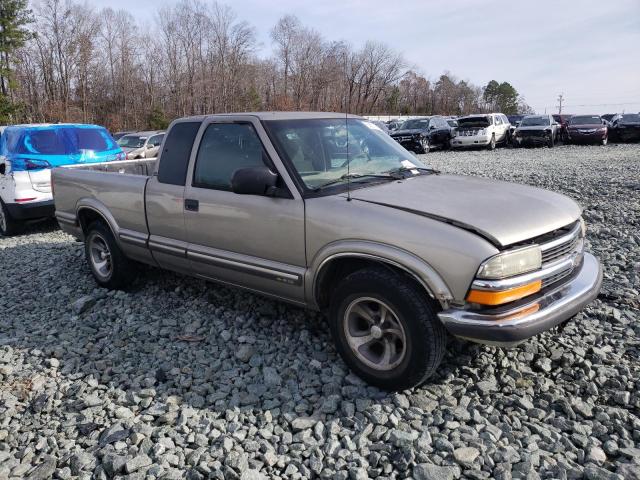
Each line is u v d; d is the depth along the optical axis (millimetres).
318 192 3699
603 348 3865
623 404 3225
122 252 5367
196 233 4426
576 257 3623
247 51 65188
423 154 24844
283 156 3846
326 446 2896
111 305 5230
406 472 2701
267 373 3658
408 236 3154
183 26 64125
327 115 4500
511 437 2932
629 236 6922
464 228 3094
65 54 59375
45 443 3078
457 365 3684
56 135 8867
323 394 3441
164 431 3113
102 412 3355
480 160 19922
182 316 4801
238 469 2758
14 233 8938
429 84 90500
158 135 20797
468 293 2979
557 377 3521
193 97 63250
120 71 65000
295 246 3721
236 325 4516
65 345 4332
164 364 3947
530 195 3688
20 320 5020
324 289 3756
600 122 27656
